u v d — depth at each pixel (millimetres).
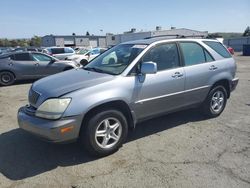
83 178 3662
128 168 3895
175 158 4176
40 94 4109
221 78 5848
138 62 4594
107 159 4176
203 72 5496
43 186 3502
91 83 4141
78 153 4387
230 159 4125
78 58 21484
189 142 4770
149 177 3646
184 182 3518
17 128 5629
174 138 4949
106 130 4191
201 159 4137
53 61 12352
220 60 5930
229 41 61250
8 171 3885
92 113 4062
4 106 7629
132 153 4363
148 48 4781
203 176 3652
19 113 4332
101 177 3676
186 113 6375
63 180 3627
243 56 35125
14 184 3557
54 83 4301
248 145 4629
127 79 4383
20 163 4113
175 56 5145
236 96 8344
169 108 5062
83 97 3922
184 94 5219
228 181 3533
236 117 6137
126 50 5020
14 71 11570
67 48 23812
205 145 4637
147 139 4914
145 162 4066
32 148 4617
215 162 4035
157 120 5910
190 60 5379
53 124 3764
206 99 5785
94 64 5211
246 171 3775
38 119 3928
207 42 5863
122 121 4340
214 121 5855
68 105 3828
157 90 4734
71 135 3871
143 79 4543
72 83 4191
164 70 4898
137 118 4625
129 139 4922
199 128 5438
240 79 12117
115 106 4363
